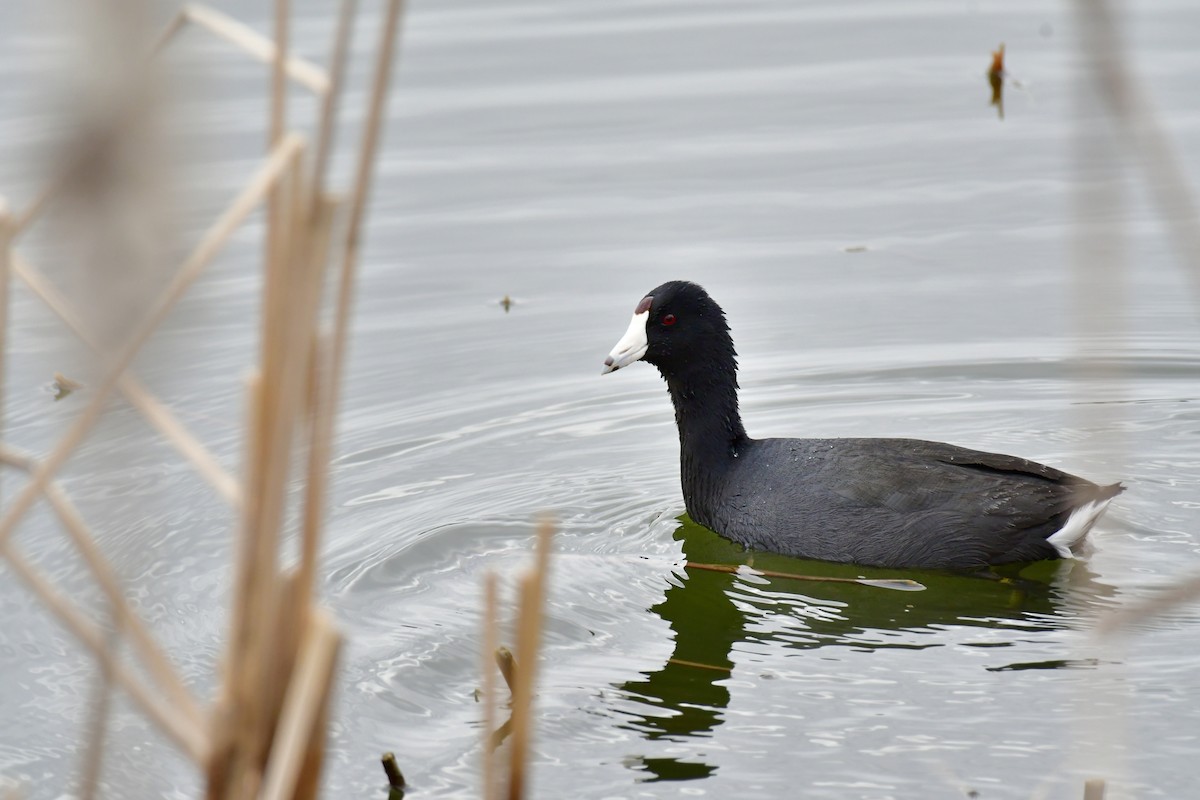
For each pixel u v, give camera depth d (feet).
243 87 66.69
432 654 32.48
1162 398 47.39
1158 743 26.55
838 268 56.03
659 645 33.09
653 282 54.90
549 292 54.85
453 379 50.01
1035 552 37.40
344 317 16.33
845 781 26.00
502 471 44.24
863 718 28.63
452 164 62.54
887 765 26.53
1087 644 31.68
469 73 70.08
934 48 73.72
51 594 15.97
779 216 59.31
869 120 66.44
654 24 77.05
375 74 15.61
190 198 9.96
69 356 14.99
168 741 29.01
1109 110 13.39
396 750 28.07
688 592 36.42
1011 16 77.56
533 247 57.52
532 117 66.39
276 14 15.40
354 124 64.13
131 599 35.40
